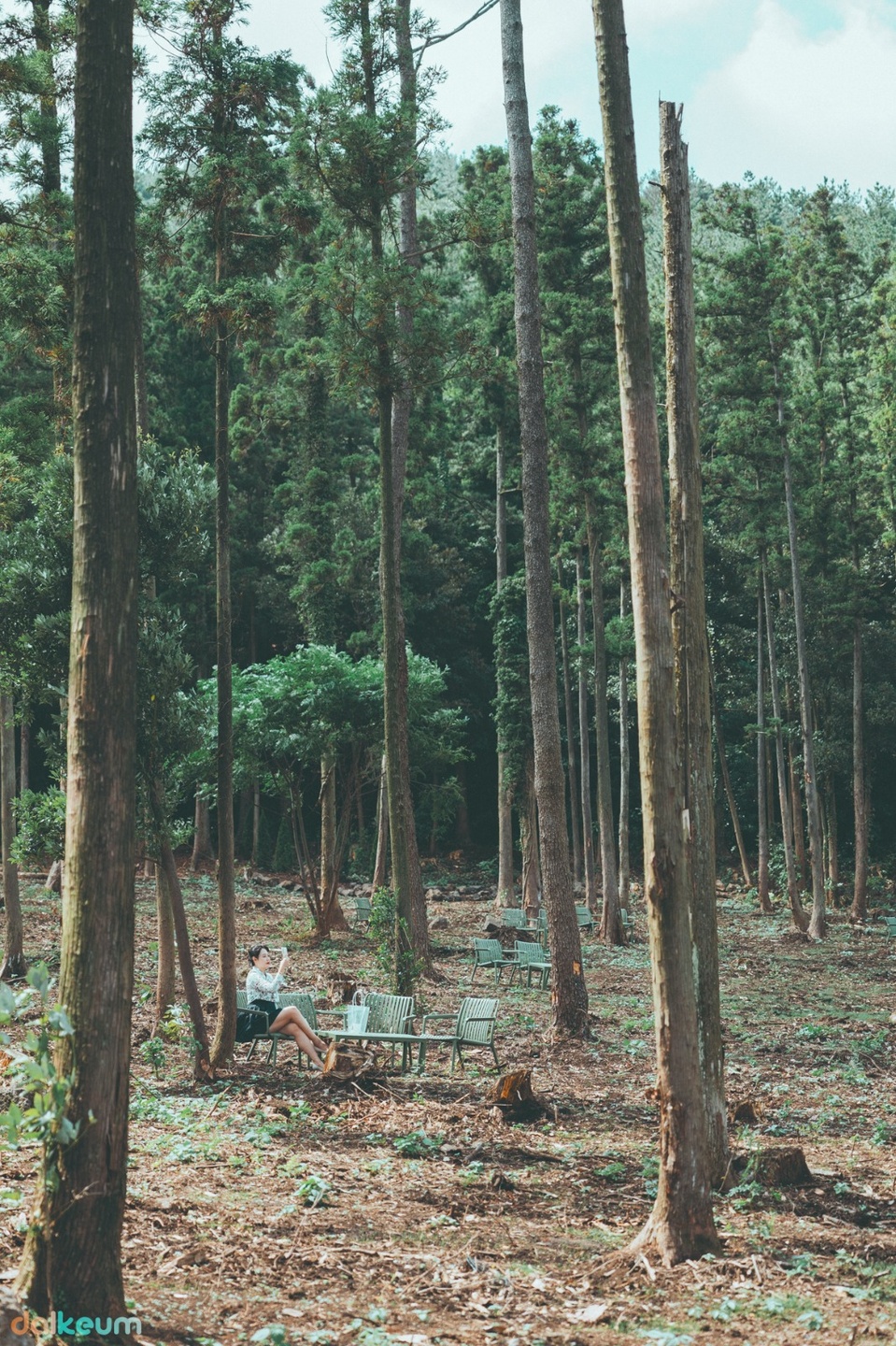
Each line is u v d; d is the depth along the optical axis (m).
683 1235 7.31
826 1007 22.20
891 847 53.38
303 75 14.27
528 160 19.05
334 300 16.70
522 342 18.81
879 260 39.47
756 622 49.19
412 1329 5.86
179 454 14.06
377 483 42.34
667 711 7.68
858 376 41.97
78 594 5.49
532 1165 9.99
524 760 36.66
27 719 13.59
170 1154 9.34
